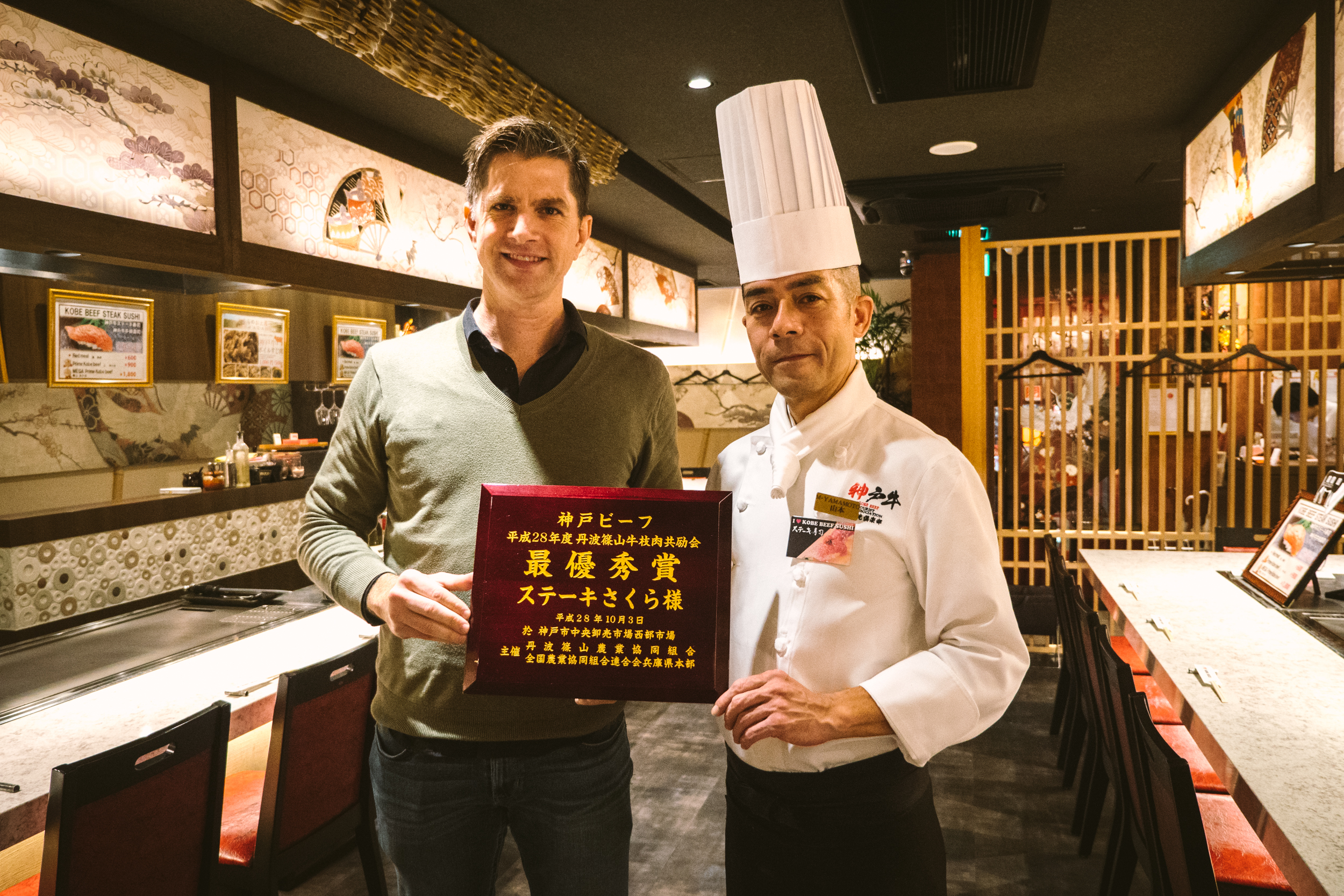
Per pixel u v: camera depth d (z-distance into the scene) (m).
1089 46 2.92
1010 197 4.66
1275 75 2.67
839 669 1.11
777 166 1.16
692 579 1.12
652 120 3.49
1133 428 5.20
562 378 1.36
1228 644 2.26
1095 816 2.62
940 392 6.01
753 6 2.55
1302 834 1.27
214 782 1.65
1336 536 2.54
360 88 2.87
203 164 2.46
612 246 5.40
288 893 2.49
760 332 1.19
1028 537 5.03
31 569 2.78
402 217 3.34
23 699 1.95
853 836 1.12
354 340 4.25
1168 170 4.36
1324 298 4.35
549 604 1.13
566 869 1.33
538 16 2.57
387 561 1.39
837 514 1.14
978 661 1.03
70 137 2.08
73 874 1.35
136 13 2.26
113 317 3.15
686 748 3.52
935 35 2.65
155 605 2.98
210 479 3.62
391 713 1.32
